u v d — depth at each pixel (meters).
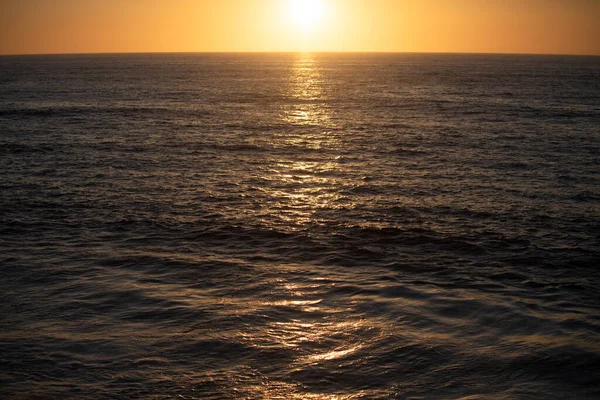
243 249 13.62
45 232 14.83
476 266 12.60
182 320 9.80
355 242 14.11
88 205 17.42
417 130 33.56
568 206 17.67
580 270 12.45
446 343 9.05
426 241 14.23
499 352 8.79
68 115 40.47
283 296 10.84
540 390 7.83
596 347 8.95
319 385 7.94
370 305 10.45
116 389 7.77
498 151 26.81
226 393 7.71
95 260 12.80
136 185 20.03
